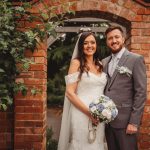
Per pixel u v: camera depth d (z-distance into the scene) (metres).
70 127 5.21
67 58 11.59
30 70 6.05
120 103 5.02
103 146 5.22
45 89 6.28
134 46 6.20
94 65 5.19
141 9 6.21
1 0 5.57
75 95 5.02
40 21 6.08
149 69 6.18
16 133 6.07
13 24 5.77
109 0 6.21
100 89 5.10
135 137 5.09
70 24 8.86
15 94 5.72
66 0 6.17
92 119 5.02
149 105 6.14
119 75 5.05
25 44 5.70
